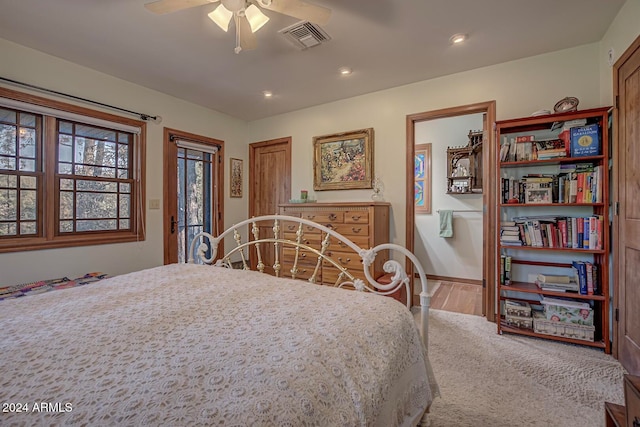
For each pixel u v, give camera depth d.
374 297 1.42
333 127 3.82
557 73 2.59
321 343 0.93
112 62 2.78
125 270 3.19
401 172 3.36
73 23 2.17
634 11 1.87
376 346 1.02
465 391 1.74
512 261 2.73
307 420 0.66
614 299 2.12
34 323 1.05
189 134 3.82
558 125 2.50
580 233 2.31
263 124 4.50
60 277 2.72
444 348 2.28
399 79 3.15
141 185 3.32
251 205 4.63
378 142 3.49
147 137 3.39
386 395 0.93
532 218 2.57
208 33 2.31
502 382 1.83
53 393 0.66
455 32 2.30
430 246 4.73
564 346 2.29
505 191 2.58
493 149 2.85
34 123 2.62
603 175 2.20
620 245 2.05
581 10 2.04
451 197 4.61
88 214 2.96
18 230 2.53
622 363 2.00
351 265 3.07
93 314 1.14
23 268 2.51
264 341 0.93
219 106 4.01
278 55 2.65
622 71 2.03
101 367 0.77
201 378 0.73
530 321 2.49
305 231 3.38
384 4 1.97
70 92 2.76
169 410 0.61
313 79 3.16
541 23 2.19
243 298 1.36
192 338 0.95
